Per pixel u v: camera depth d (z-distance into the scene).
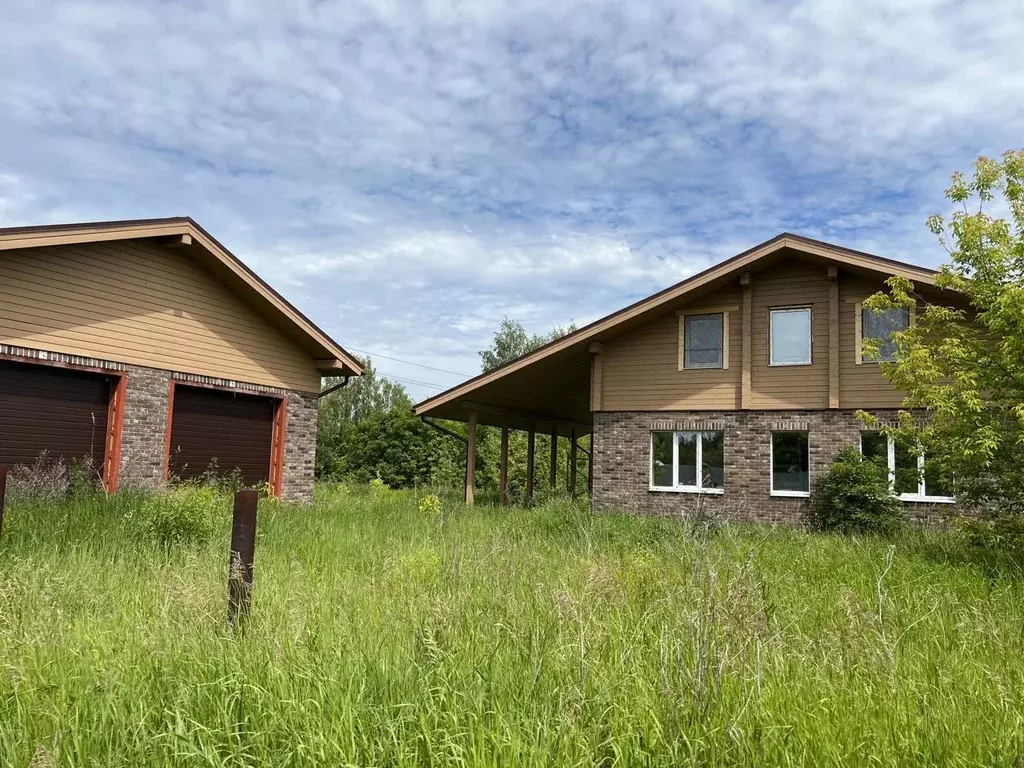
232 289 16.02
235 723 3.23
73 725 3.20
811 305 16.56
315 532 10.86
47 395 12.40
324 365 18.47
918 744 3.25
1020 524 9.41
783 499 16.47
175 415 14.87
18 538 8.06
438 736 3.09
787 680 4.00
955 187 10.11
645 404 18.30
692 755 2.95
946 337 10.52
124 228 12.98
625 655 4.11
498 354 53.69
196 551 8.18
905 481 14.51
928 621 5.63
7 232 11.06
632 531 11.57
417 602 5.27
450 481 34.69
